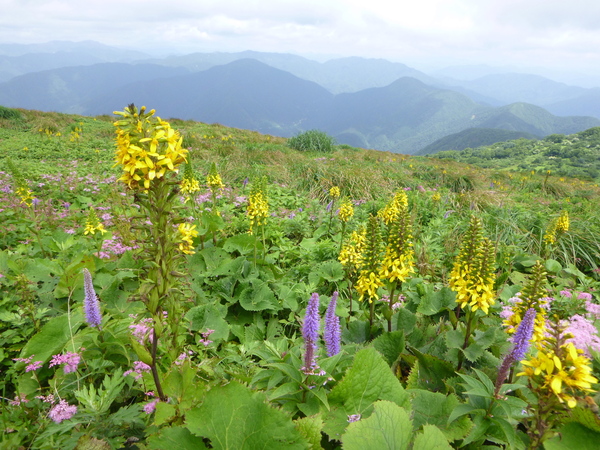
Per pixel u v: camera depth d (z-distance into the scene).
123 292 4.14
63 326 3.12
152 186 1.88
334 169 12.77
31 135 20.84
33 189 9.12
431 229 7.80
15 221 6.30
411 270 3.25
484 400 2.22
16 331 3.19
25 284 3.26
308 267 5.61
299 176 12.80
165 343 2.08
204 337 3.49
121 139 1.84
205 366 2.77
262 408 1.67
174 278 1.98
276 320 4.36
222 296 4.53
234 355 3.26
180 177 9.71
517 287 4.70
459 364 2.95
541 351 1.77
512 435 1.95
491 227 8.08
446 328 3.47
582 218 9.31
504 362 2.00
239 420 1.65
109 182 10.26
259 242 5.67
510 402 1.97
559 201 12.89
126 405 2.69
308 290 4.64
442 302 3.94
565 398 1.64
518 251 6.99
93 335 2.86
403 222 3.17
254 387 2.51
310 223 8.54
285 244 6.59
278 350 2.89
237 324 4.31
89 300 2.71
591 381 1.62
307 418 1.88
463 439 2.13
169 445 1.61
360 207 9.79
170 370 2.08
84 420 2.18
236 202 9.14
